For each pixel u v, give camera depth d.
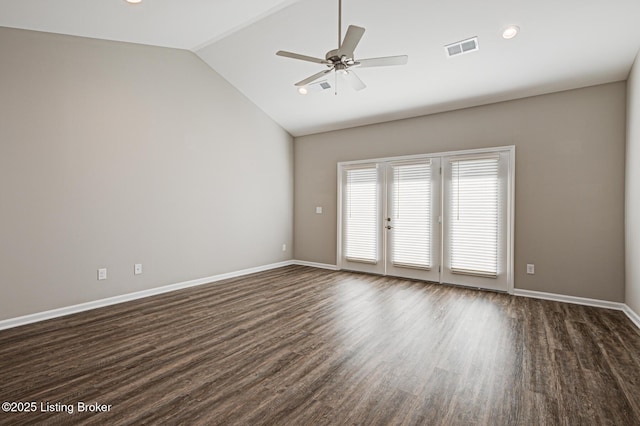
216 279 5.07
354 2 3.28
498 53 3.61
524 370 2.35
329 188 6.11
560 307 3.79
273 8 3.47
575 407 1.92
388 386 2.14
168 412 1.86
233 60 4.67
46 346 2.72
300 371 2.33
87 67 3.64
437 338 2.91
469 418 1.82
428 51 3.76
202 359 2.51
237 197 5.41
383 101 4.89
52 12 2.95
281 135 6.29
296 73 4.69
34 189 3.27
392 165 5.31
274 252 6.16
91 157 3.68
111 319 3.37
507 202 4.35
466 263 4.64
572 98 3.96
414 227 5.11
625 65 3.48
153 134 4.25
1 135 3.06
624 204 3.69
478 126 4.59
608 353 2.61
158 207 4.32
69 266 3.52
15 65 3.14
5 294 3.10
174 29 3.70
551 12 3.02
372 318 3.41
